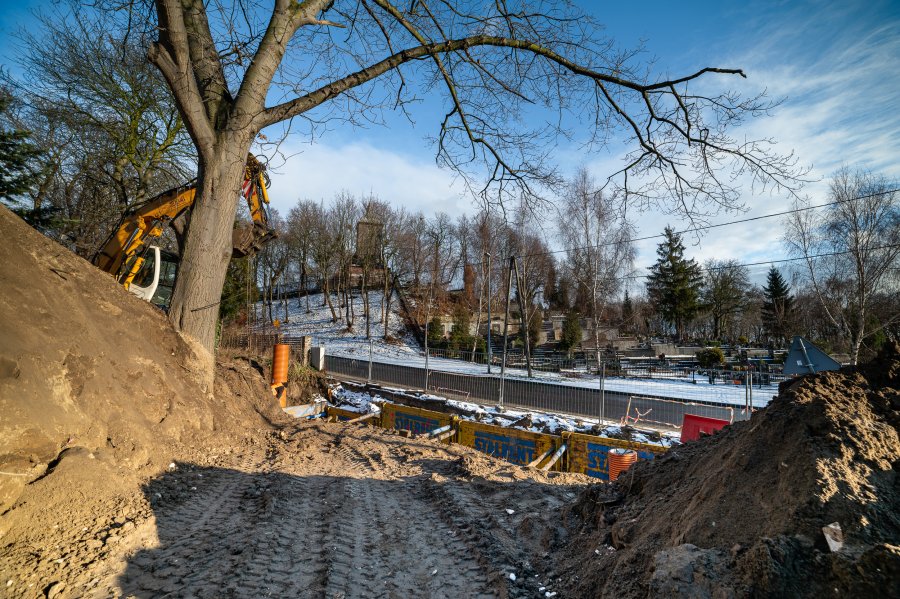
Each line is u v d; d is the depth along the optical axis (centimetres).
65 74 1513
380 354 3491
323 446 697
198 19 718
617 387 2198
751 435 283
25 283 444
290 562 327
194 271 684
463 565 340
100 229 1738
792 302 4938
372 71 788
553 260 4591
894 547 174
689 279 5519
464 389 1897
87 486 357
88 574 278
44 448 352
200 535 357
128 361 530
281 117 748
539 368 3081
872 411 274
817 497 213
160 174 1770
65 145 1606
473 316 4922
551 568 332
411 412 1133
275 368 1248
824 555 190
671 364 3344
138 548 321
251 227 883
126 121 1593
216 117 713
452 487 513
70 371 423
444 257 4903
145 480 431
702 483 297
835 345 3366
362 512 441
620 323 5212
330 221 4800
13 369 358
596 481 564
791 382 319
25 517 309
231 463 564
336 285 5431
